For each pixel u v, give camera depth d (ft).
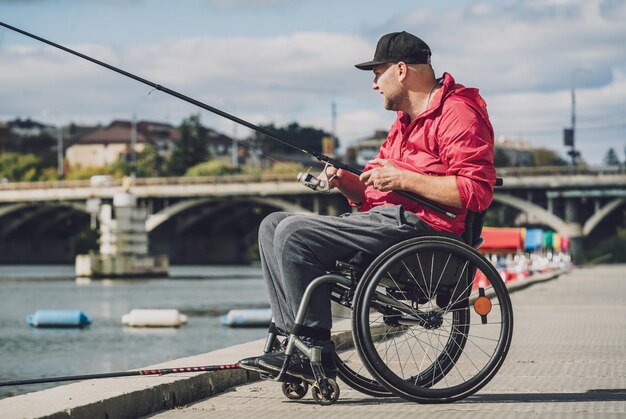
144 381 15.17
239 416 14.01
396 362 17.78
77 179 472.03
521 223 320.50
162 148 584.81
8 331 93.30
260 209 338.75
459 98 15.35
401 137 15.99
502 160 602.85
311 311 14.90
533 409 14.39
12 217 360.28
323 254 14.93
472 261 15.15
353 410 14.39
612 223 271.49
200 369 15.23
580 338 29.55
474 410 14.32
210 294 169.78
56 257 377.50
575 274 124.77
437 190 15.07
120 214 259.39
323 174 16.35
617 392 16.53
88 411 12.84
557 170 253.24
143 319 94.73
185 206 307.78
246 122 15.37
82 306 140.15
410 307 15.06
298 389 15.55
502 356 15.34
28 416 11.86
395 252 14.80
